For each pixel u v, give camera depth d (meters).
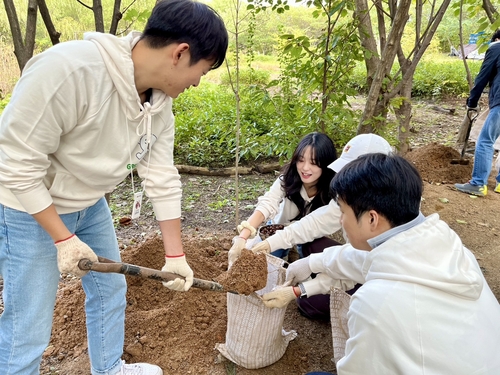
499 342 1.35
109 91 1.42
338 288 1.94
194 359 2.27
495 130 4.54
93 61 1.36
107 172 1.57
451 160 5.46
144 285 2.73
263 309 2.07
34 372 1.69
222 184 5.22
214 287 1.89
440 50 20.34
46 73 1.29
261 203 2.86
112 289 1.94
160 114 1.65
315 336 2.50
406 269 1.33
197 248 3.22
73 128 1.42
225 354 2.21
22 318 1.60
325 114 3.73
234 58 5.04
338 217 2.49
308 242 2.66
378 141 2.45
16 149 1.34
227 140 6.00
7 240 1.53
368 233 1.47
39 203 1.41
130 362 2.26
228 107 7.42
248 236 2.63
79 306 2.58
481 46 5.54
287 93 4.53
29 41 2.42
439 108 9.96
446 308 1.30
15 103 1.30
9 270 1.56
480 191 4.70
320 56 3.75
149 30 1.40
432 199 4.54
